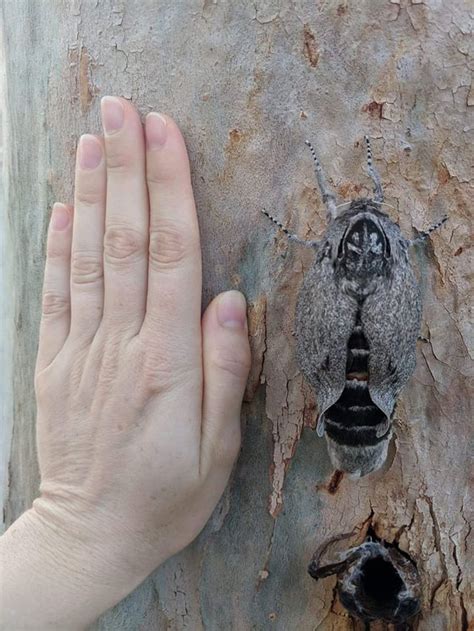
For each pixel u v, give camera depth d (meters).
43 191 0.37
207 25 0.30
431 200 0.30
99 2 0.32
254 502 0.33
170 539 0.31
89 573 0.31
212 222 0.31
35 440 0.40
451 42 0.29
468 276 0.30
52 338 0.33
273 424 0.32
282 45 0.30
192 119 0.31
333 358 0.30
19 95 0.38
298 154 0.30
